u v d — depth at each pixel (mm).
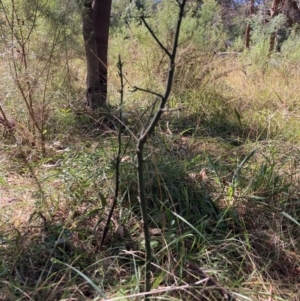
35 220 1913
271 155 2617
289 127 3396
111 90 4227
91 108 3482
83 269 1641
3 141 2836
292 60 5688
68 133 3080
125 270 1629
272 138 3188
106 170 2264
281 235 1903
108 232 1855
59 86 3414
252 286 1576
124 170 2221
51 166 2555
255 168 2414
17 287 1451
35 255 1683
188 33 4793
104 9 3527
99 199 2076
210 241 1792
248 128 3422
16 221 1931
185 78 4125
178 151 2740
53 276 1603
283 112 3662
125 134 3010
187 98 4008
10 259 1654
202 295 1438
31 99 2766
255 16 7223
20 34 2859
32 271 1624
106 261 1678
